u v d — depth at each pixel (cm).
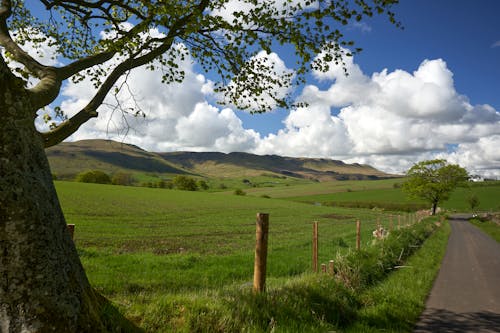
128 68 535
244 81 714
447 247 2091
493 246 2234
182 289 802
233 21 610
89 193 5850
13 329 268
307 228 3462
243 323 488
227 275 1076
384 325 648
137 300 505
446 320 729
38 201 292
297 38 594
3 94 289
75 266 319
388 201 10800
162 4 572
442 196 6706
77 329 293
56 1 575
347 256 998
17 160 286
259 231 604
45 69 427
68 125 461
